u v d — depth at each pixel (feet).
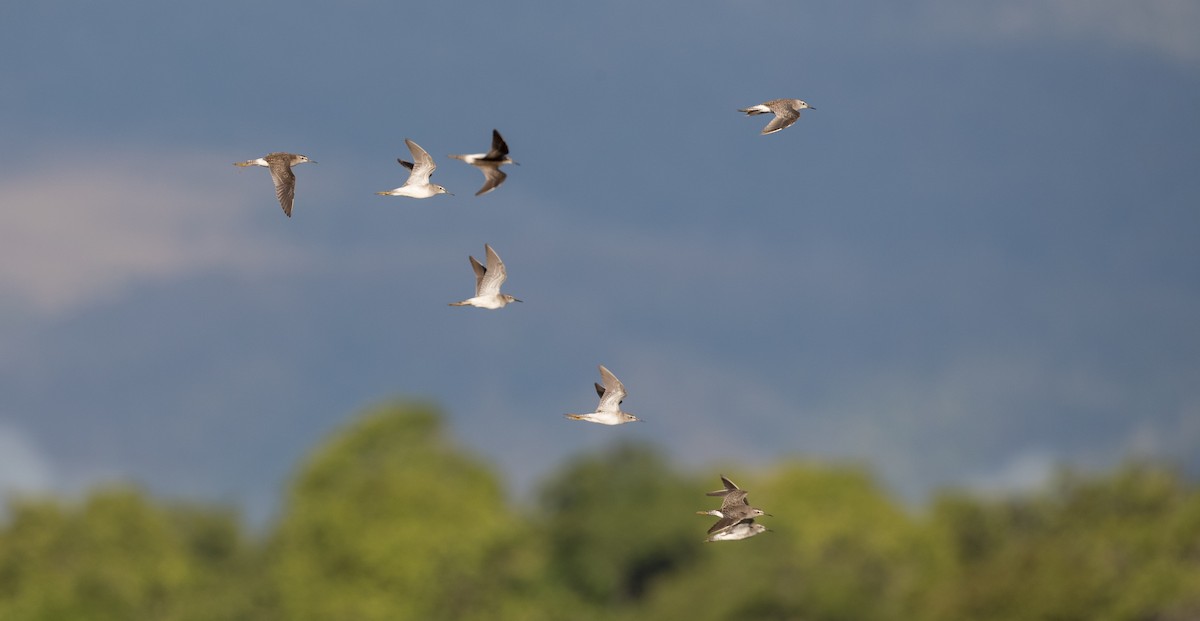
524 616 317.01
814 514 344.90
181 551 355.36
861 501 350.64
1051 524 343.26
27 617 299.17
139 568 326.24
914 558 338.34
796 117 147.84
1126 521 308.60
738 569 308.19
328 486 355.36
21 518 322.96
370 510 328.08
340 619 308.81
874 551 323.98
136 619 314.96
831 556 317.01
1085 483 341.00
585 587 360.07
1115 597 270.05
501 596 321.32
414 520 322.14
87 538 324.80
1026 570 283.18
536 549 349.20
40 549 316.60
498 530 327.26
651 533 361.30
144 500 348.18
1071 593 271.49
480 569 320.91
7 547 315.78
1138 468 330.54
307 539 332.39
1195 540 284.61
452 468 359.87
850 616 291.58
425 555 315.99
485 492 352.08
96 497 337.52
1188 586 266.77
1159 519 301.02
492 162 132.05
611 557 361.92
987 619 278.87
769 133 146.41
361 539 320.50
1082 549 289.12
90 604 307.58
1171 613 267.39
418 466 351.46
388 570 313.94
